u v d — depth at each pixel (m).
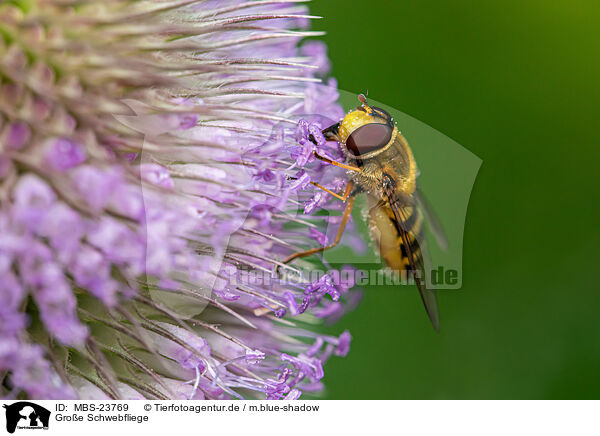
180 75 0.10
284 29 0.11
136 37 0.10
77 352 0.10
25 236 0.10
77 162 0.10
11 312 0.10
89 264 0.10
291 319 0.12
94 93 0.10
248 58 0.11
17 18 0.10
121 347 0.10
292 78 0.11
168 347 0.10
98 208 0.10
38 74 0.10
